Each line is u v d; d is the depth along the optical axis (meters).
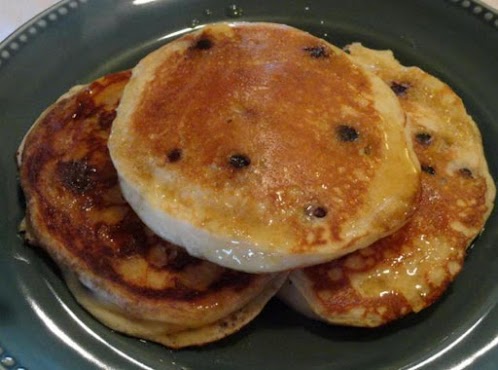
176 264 0.23
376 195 0.21
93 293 0.23
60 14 0.30
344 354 0.22
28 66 0.29
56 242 0.23
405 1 0.31
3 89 0.28
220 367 0.22
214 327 0.23
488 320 0.22
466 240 0.24
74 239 0.23
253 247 0.20
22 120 0.28
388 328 0.23
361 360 0.22
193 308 0.22
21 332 0.21
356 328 0.23
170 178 0.21
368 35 0.32
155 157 0.22
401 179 0.22
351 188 0.21
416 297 0.23
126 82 0.27
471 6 0.30
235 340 0.23
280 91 0.23
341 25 0.32
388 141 0.23
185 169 0.21
